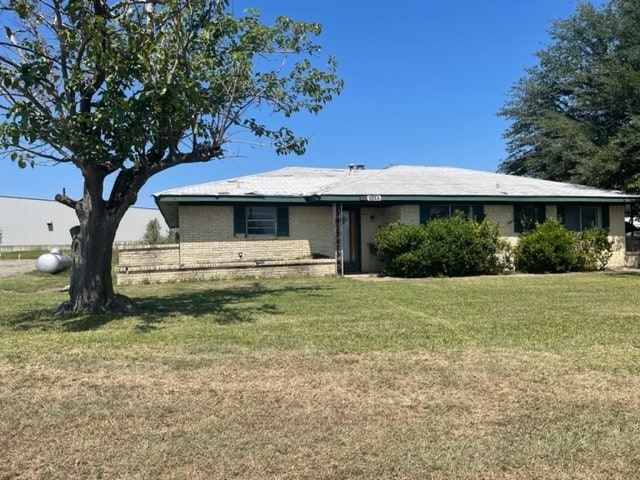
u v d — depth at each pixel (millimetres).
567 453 3471
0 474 3219
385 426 3902
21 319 8633
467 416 4090
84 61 7762
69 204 9305
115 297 9461
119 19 7980
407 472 3236
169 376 5152
